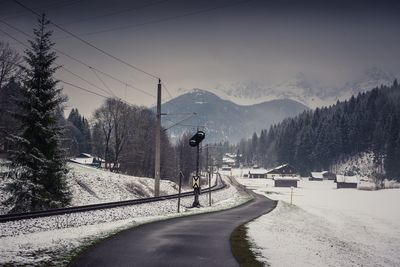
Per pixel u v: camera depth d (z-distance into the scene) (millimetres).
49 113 27500
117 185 46500
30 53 27422
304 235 23609
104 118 84750
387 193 109000
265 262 13289
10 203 25719
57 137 27750
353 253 21625
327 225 37312
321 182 196750
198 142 39906
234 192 76375
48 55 27625
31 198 26234
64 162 28391
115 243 14852
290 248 16750
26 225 17641
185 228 20094
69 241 14703
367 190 135000
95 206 26016
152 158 98125
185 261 12555
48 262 11539
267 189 130750
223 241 16531
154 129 103250
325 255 17109
